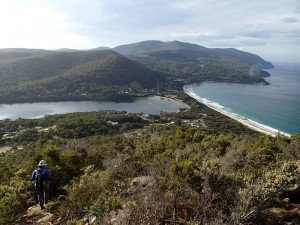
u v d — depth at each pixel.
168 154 10.62
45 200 7.56
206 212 4.60
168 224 4.47
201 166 5.65
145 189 6.06
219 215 4.24
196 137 20.69
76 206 6.25
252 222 4.26
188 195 5.05
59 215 6.38
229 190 4.95
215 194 4.92
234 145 13.27
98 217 4.84
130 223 4.49
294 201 5.01
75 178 8.54
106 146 22.31
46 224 6.04
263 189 4.39
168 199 5.02
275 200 4.61
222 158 8.16
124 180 7.27
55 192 8.86
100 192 6.83
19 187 8.07
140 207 4.82
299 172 4.65
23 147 56.28
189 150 11.47
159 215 4.55
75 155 11.41
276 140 17.89
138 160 11.59
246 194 4.47
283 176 4.43
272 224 4.25
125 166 9.59
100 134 70.81
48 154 10.25
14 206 7.04
